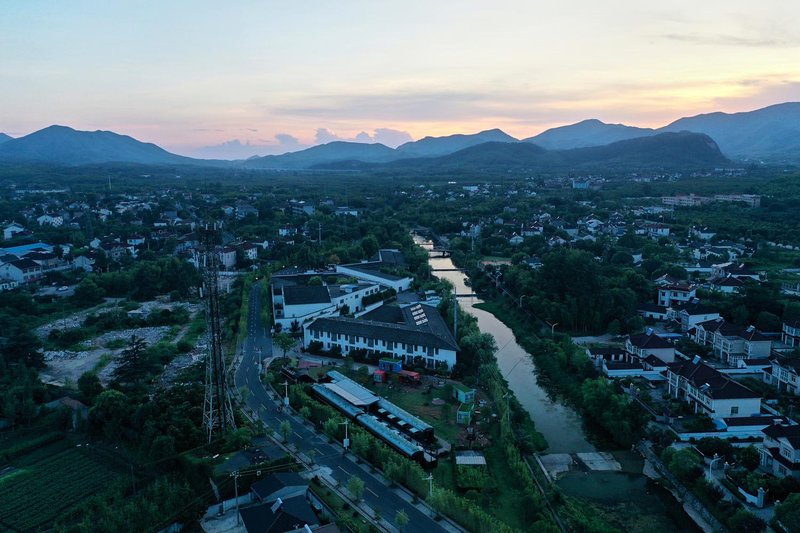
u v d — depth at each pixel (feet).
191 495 323.78
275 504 301.63
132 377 481.46
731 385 425.69
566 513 324.80
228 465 341.62
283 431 389.19
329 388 465.06
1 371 497.87
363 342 565.94
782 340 595.47
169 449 355.15
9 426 419.95
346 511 316.60
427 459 364.17
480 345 542.16
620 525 320.29
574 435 428.97
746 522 296.71
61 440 404.98
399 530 300.40
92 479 353.31
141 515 301.63
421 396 473.67
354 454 379.35
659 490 354.95
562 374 539.70
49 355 577.84
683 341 587.68
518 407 451.94
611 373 515.50
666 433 392.68
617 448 408.67
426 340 536.42
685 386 456.04
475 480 345.31
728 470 351.67
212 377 388.98
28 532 304.91
